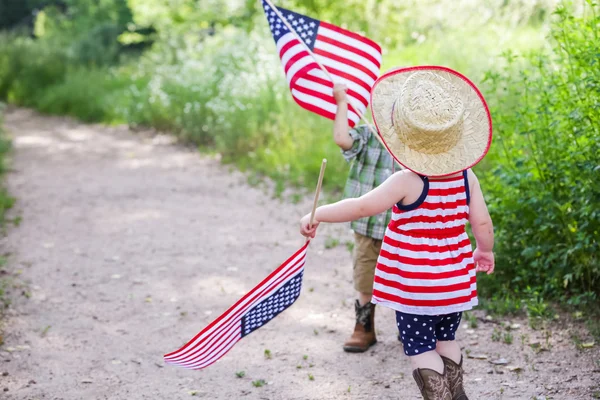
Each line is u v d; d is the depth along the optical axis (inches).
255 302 142.9
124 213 351.6
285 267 143.5
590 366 171.6
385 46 570.6
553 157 216.1
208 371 182.4
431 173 126.2
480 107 131.6
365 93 182.9
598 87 191.9
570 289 210.5
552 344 184.9
